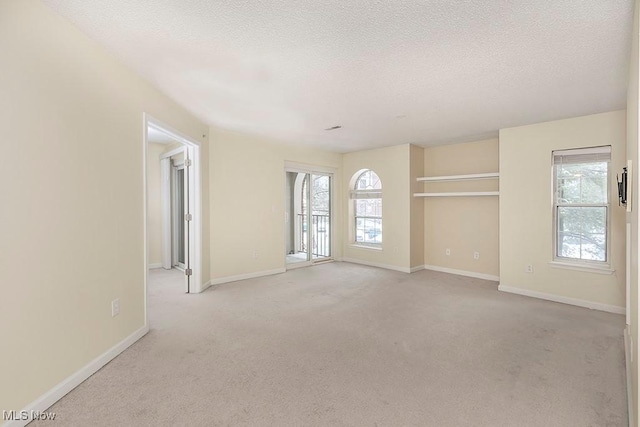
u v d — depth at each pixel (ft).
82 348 6.77
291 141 17.70
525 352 8.32
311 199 20.38
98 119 7.27
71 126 6.46
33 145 5.59
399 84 9.43
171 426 5.43
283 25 6.44
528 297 13.41
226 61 8.01
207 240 14.76
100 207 7.35
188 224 13.87
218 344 8.73
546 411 5.90
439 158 18.85
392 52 7.52
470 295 13.71
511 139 14.14
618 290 11.50
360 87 9.66
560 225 13.20
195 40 7.03
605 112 11.83
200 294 13.66
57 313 6.11
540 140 13.32
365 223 21.59
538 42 7.02
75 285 6.57
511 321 10.61
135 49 7.45
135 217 8.77
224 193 15.57
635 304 4.96
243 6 5.82
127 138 8.39
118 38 6.98
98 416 5.65
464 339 9.15
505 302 12.71
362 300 12.94
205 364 7.61
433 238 19.13
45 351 5.83
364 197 21.11
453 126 14.12
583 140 12.28
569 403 6.15
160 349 8.38
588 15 6.00
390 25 6.42
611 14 5.95
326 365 7.61
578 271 12.35
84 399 6.14
